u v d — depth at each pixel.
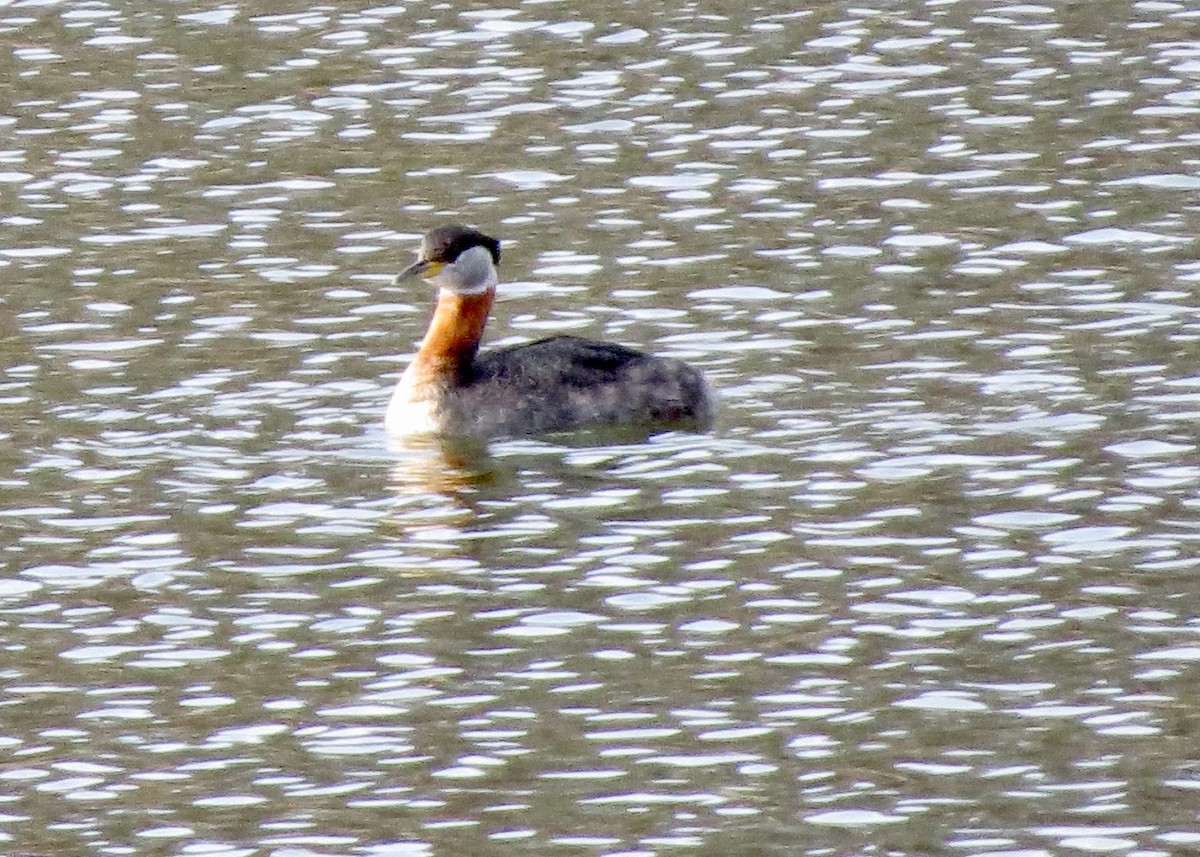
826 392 19.61
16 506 17.50
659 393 19.11
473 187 25.16
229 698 14.52
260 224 24.27
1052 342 20.52
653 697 14.39
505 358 19.44
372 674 14.80
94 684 14.73
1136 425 18.56
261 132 26.91
